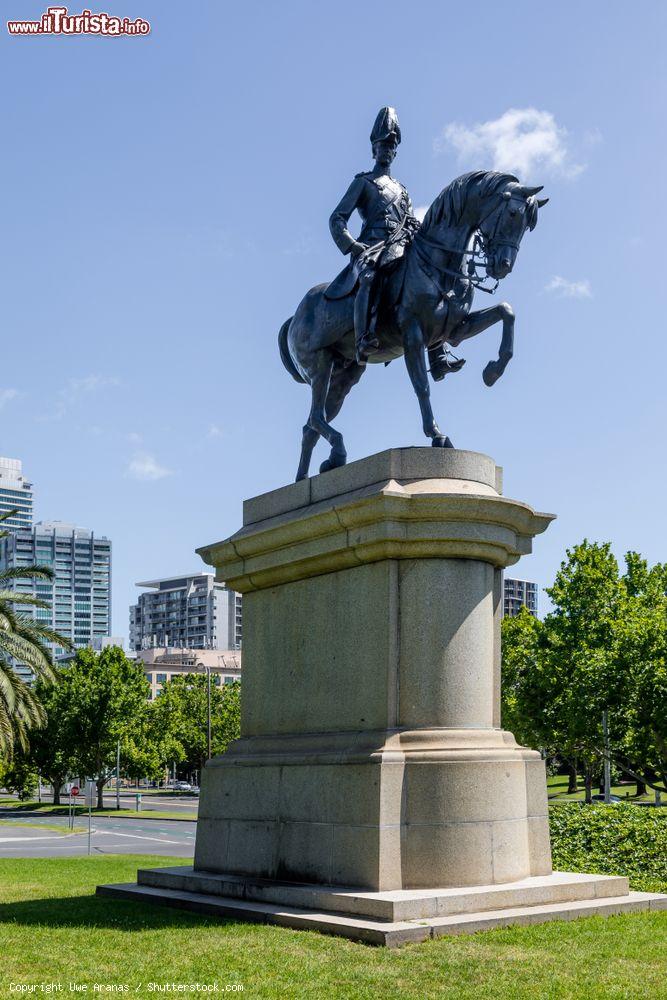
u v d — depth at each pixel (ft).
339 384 42.11
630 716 123.85
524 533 34.88
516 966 22.91
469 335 36.70
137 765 235.61
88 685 232.53
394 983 21.83
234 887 32.42
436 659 31.65
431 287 35.40
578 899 30.35
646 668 122.31
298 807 32.63
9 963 24.16
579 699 127.54
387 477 33.14
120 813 213.05
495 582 34.47
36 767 241.76
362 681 32.60
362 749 31.12
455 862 29.43
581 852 42.45
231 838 35.47
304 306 41.19
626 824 44.55
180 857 81.41
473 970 22.61
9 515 95.96
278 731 36.09
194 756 287.48
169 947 25.53
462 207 35.06
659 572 161.07
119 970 23.25
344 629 33.73
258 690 37.47
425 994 20.97
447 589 32.04
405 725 31.37
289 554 35.68
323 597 34.91
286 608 36.65
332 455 38.60
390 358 39.75
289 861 32.53
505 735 32.45
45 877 55.16
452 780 29.91
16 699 92.12
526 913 27.89
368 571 33.01
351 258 39.04
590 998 20.52
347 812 30.48
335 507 32.89
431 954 24.04
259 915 29.09
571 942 25.08
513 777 31.09
